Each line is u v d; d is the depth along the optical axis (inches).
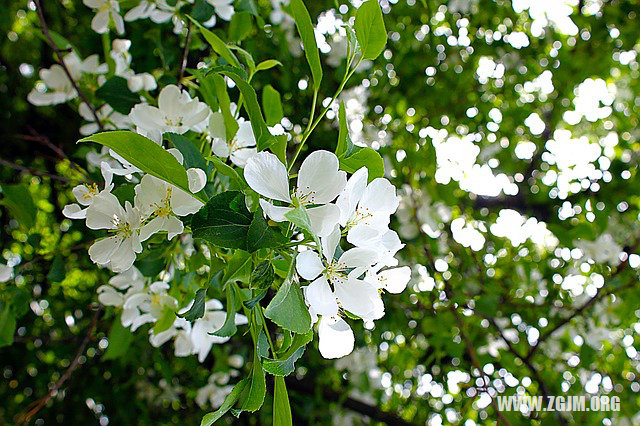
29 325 29.0
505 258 30.3
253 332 9.1
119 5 15.3
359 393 29.8
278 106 13.4
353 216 9.6
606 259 25.7
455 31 29.5
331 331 9.8
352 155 9.9
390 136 27.1
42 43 26.4
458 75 29.5
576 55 30.7
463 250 27.4
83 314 28.7
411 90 28.8
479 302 23.1
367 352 28.2
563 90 32.0
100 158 15.7
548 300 28.1
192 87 14.4
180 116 11.9
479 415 29.1
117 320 16.5
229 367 26.2
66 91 16.4
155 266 12.6
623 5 29.7
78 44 25.2
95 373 29.7
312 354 29.5
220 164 9.5
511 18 30.4
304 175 8.8
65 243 27.4
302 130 25.4
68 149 27.0
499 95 32.3
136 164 8.5
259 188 8.6
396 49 28.4
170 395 29.6
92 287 29.2
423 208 24.5
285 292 7.9
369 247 8.9
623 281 24.9
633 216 30.2
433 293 25.4
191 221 8.5
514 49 30.7
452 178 24.4
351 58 10.1
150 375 29.7
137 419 30.6
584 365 25.5
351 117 26.1
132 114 11.8
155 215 9.2
